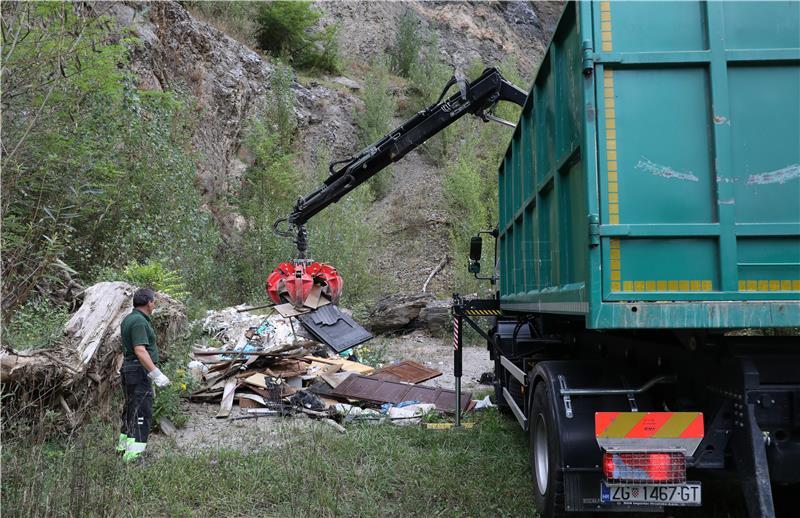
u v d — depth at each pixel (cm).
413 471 518
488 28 3531
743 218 314
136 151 1091
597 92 320
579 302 343
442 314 1511
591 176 316
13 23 681
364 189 2052
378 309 1576
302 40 2647
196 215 1247
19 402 496
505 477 504
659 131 320
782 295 309
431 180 2416
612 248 315
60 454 467
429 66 2873
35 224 731
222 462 529
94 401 575
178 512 427
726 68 317
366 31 3117
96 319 588
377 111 2520
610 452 335
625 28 323
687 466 350
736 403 344
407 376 920
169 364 719
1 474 397
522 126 556
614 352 485
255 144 1864
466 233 2005
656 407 392
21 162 726
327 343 731
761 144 317
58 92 793
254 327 1109
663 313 310
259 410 750
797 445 344
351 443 593
